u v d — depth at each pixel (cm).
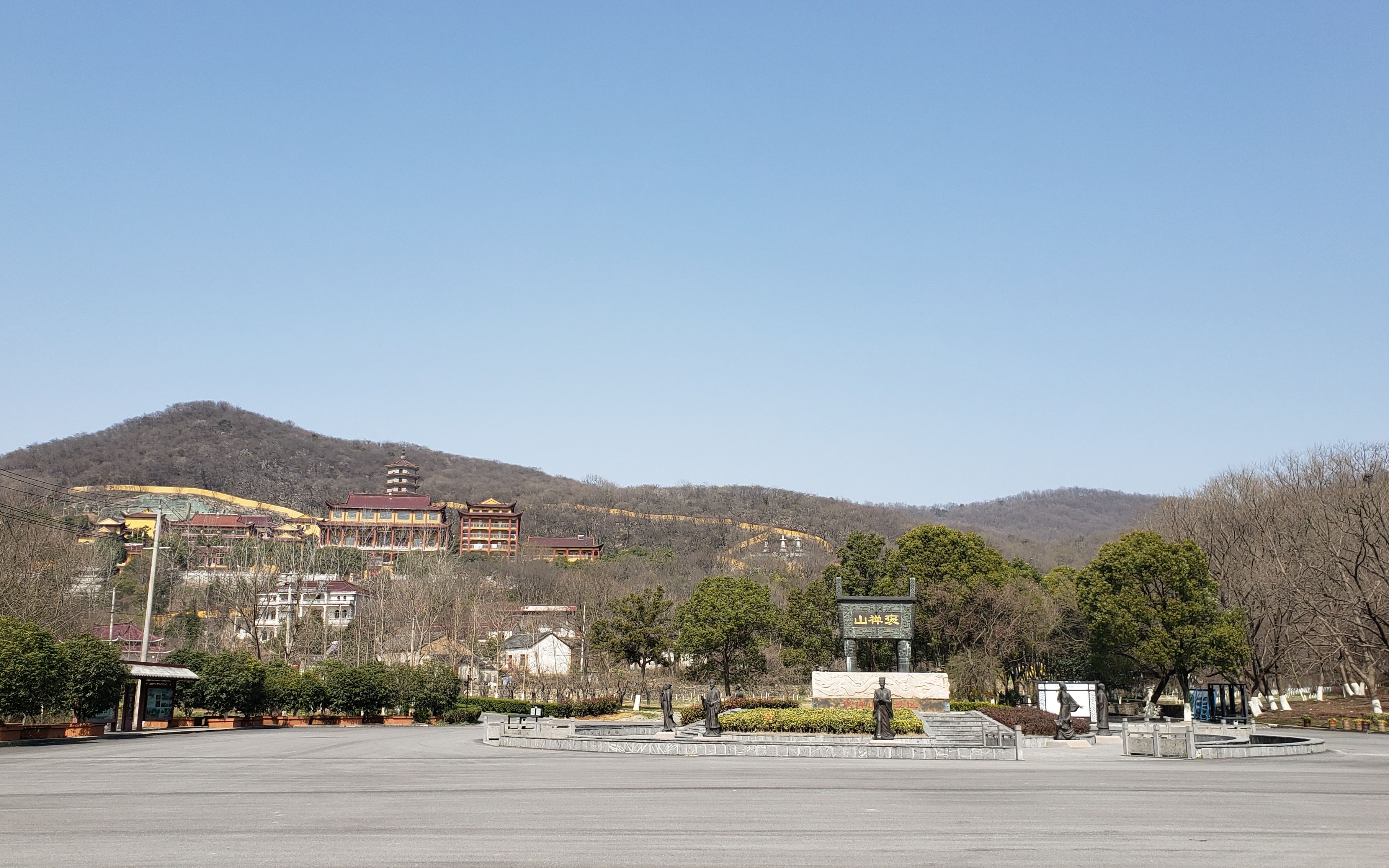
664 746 2883
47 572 5225
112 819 1357
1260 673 5803
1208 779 2102
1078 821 1411
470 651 8300
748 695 6266
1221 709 4941
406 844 1181
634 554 14338
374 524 15125
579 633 7738
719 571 12962
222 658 4459
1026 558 13025
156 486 16688
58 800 1569
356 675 5172
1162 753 2875
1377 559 5103
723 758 2723
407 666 5612
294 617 7981
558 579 11438
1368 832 1329
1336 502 5856
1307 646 5844
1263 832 1325
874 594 6194
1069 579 6475
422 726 5203
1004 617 5688
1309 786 1942
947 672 5594
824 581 6594
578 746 3039
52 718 3941
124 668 3603
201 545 11894
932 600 5800
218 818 1380
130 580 9488
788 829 1327
